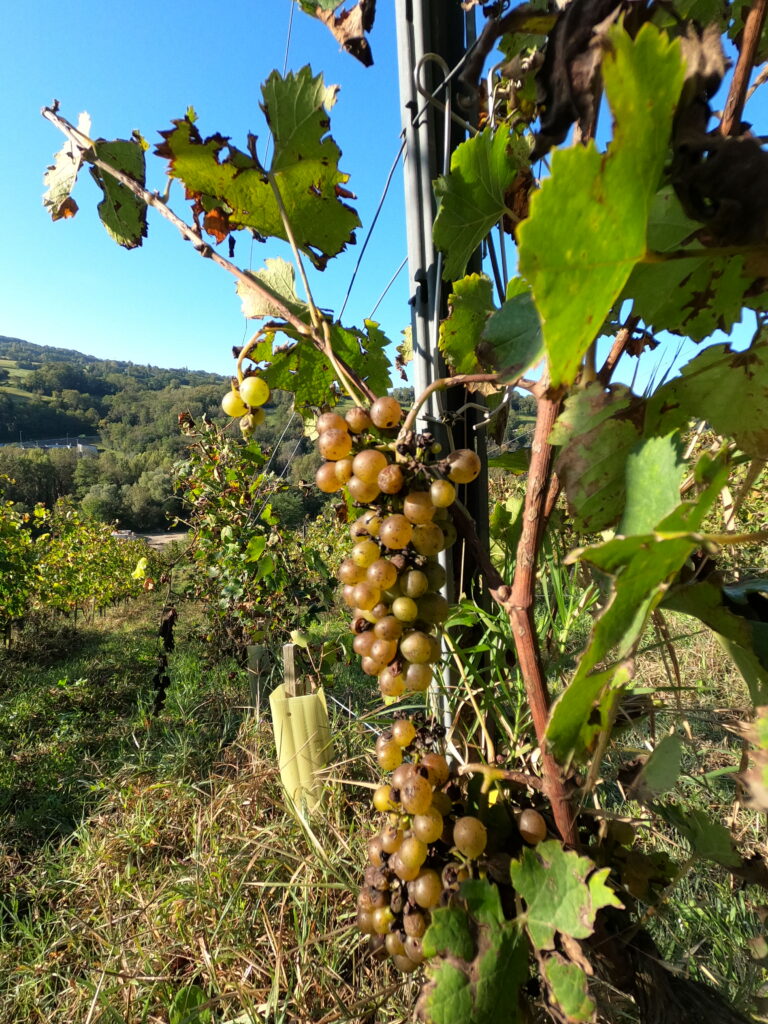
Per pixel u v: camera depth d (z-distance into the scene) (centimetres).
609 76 43
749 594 87
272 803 250
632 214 49
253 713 416
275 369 128
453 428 123
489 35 72
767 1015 104
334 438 89
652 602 57
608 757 230
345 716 294
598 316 50
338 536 1008
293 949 172
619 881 91
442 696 133
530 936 77
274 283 122
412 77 119
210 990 172
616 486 78
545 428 76
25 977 226
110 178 132
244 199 114
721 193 52
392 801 96
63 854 315
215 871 214
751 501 528
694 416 77
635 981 86
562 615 128
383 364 136
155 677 472
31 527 1311
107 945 210
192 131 104
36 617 1012
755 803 61
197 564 643
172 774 364
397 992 147
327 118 106
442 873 88
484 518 128
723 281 71
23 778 446
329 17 97
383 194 131
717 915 177
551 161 42
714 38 50
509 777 87
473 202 102
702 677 300
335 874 177
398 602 87
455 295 114
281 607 526
